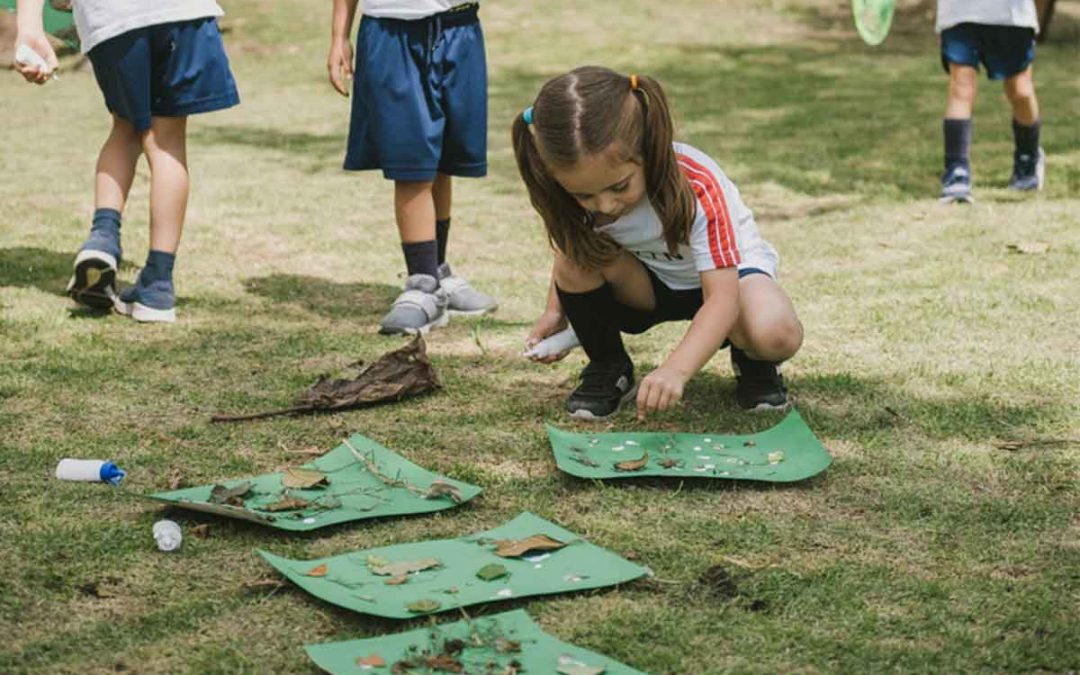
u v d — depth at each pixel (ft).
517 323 16.99
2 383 14.16
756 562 9.89
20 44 15.79
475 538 10.19
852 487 11.37
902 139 30.42
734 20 51.78
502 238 21.83
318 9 53.67
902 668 8.38
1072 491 11.24
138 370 14.76
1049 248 20.03
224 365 15.01
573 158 11.04
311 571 9.55
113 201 17.19
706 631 8.82
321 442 12.64
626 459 11.91
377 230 22.35
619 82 11.28
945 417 13.08
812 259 19.79
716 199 12.08
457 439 12.72
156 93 16.71
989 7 23.41
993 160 27.61
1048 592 9.37
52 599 9.33
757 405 13.43
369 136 16.80
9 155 29.45
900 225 22.04
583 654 8.35
